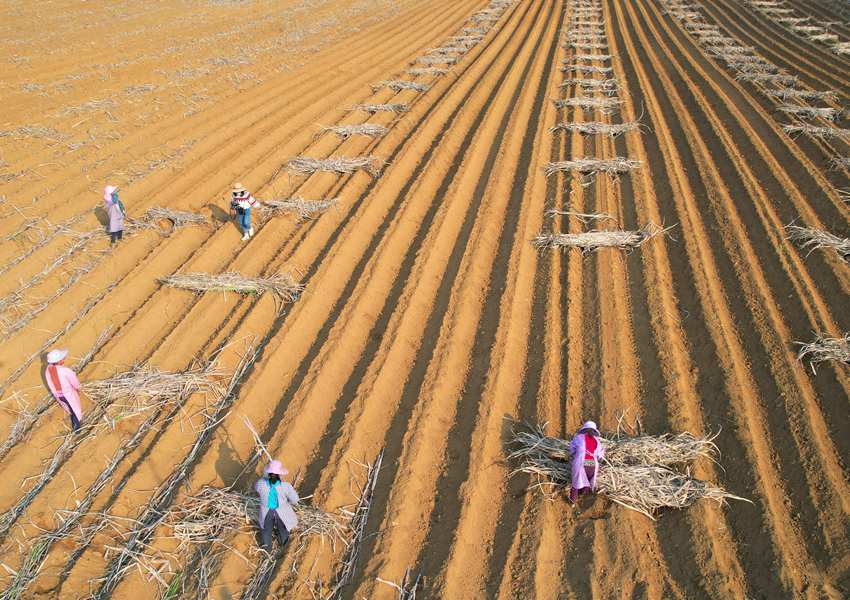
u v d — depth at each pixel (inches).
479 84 822.5
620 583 260.2
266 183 598.9
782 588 251.9
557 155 636.7
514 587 261.4
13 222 522.0
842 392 331.9
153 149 657.0
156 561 280.2
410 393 364.8
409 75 895.1
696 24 1104.8
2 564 282.7
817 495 284.7
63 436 346.6
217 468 324.2
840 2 1215.6
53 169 610.5
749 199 523.2
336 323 417.1
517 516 290.8
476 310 429.7
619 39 1064.8
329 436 342.3
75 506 309.1
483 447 323.0
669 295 430.6
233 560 279.3
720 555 267.3
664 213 522.6
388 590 264.8
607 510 290.8
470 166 609.3
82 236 505.0
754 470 299.1
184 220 526.0
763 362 363.6
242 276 456.1
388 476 315.0
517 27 1175.6
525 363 382.6
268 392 369.7
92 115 732.7
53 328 424.2
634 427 332.5
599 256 468.8
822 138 623.8
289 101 795.4
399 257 489.1
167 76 875.4
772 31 1052.5
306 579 271.1
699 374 363.6
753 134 632.4
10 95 783.7
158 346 409.1
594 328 402.3
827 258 435.8
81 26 1149.1
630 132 665.6
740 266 444.8
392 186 585.3
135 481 318.7
